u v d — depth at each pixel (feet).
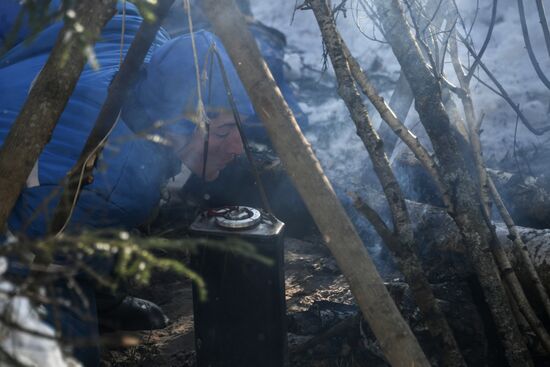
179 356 10.27
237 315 8.42
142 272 3.83
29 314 4.20
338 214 5.81
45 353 4.14
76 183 6.37
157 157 7.95
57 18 3.73
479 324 8.94
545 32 9.59
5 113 7.89
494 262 7.80
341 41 7.33
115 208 7.72
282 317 8.49
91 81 8.09
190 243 4.02
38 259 5.21
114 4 5.14
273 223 8.34
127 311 10.73
